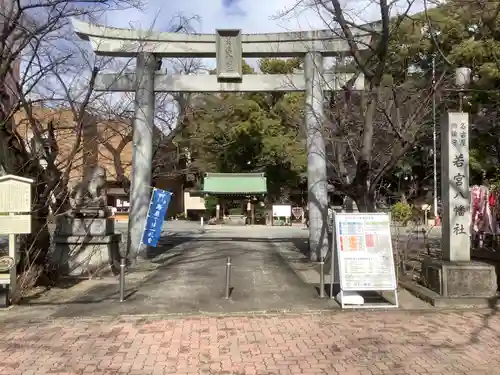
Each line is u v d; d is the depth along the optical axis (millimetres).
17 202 9586
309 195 15758
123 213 45969
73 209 12914
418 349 6707
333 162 15117
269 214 42094
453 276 9508
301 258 16344
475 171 24062
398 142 12039
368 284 9172
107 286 11547
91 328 7965
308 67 15422
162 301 9906
